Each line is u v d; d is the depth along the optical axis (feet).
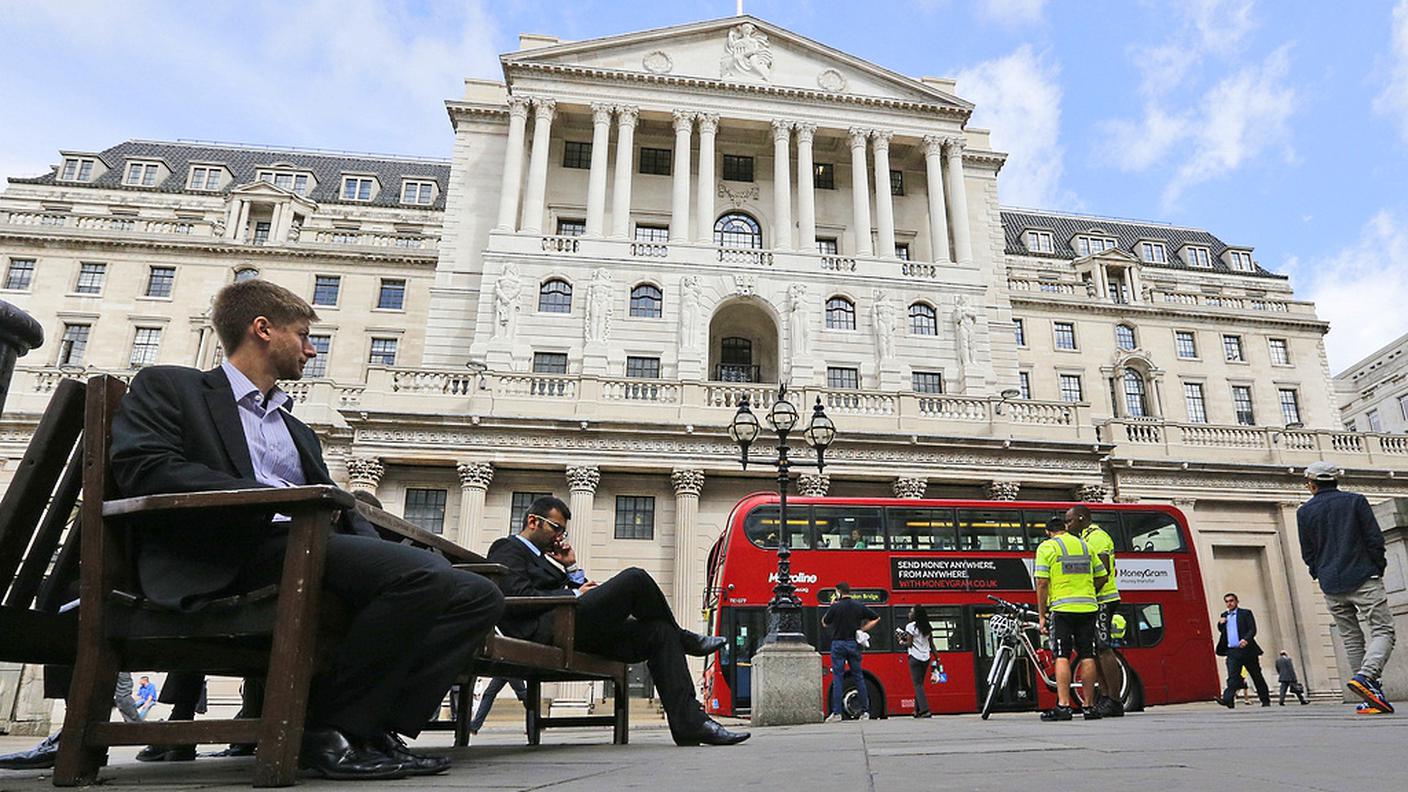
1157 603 61.11
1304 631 101.14
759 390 98.22
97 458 10.27
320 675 11.35
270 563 10.34
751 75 130.93
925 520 62.49
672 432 92.68
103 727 9.46
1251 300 180.04
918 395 100.17
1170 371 167.02
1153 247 203.21
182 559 10.08
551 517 19.39
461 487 91.66
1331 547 27.71
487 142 131.03
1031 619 39.96
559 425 91.04
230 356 12.28
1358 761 10.12
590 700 78.95
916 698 51.26
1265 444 109.81
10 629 10.62
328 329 148.56
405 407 93.09
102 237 150.51
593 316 112.88
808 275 120.16
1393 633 26.37
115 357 145.07
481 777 9.82
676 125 126.31
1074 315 168.04
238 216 159.22
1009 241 198.59
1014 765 10.37
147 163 183.21
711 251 120.16
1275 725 19.35
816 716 40.63
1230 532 104.99
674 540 92.99
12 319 12.03
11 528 10.47
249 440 11.80
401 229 174.50
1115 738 15.67
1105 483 103.09
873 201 135.44
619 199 122.01
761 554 60.13
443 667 10.77
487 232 125.39
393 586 10.48
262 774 8.88
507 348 109.81
